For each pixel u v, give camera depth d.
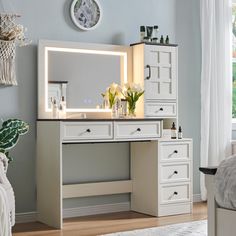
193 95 5.70
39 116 4.88
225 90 5.76
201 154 5.64
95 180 5.16
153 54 5.21
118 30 5.29
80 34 5.12
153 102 5.21
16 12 4.84
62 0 5.04
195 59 5.71
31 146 4.90
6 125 4.54
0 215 3.62
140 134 4.93
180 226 4.63
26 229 4.61
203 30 5.65
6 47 4.68
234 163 3.31
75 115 5.04
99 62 5.16
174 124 5.23
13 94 4.82
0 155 4.24
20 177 4.86
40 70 4.89
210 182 3.41
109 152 5.23
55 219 4.64
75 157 5.07
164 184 5.04
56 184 4.63
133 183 5.27
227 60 5.79
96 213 5.16
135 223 4.77
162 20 5.53
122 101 5.09
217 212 3.38
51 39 4.99
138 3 5.39
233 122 6.00
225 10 5.77
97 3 5.17
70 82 5.02
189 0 5.69
